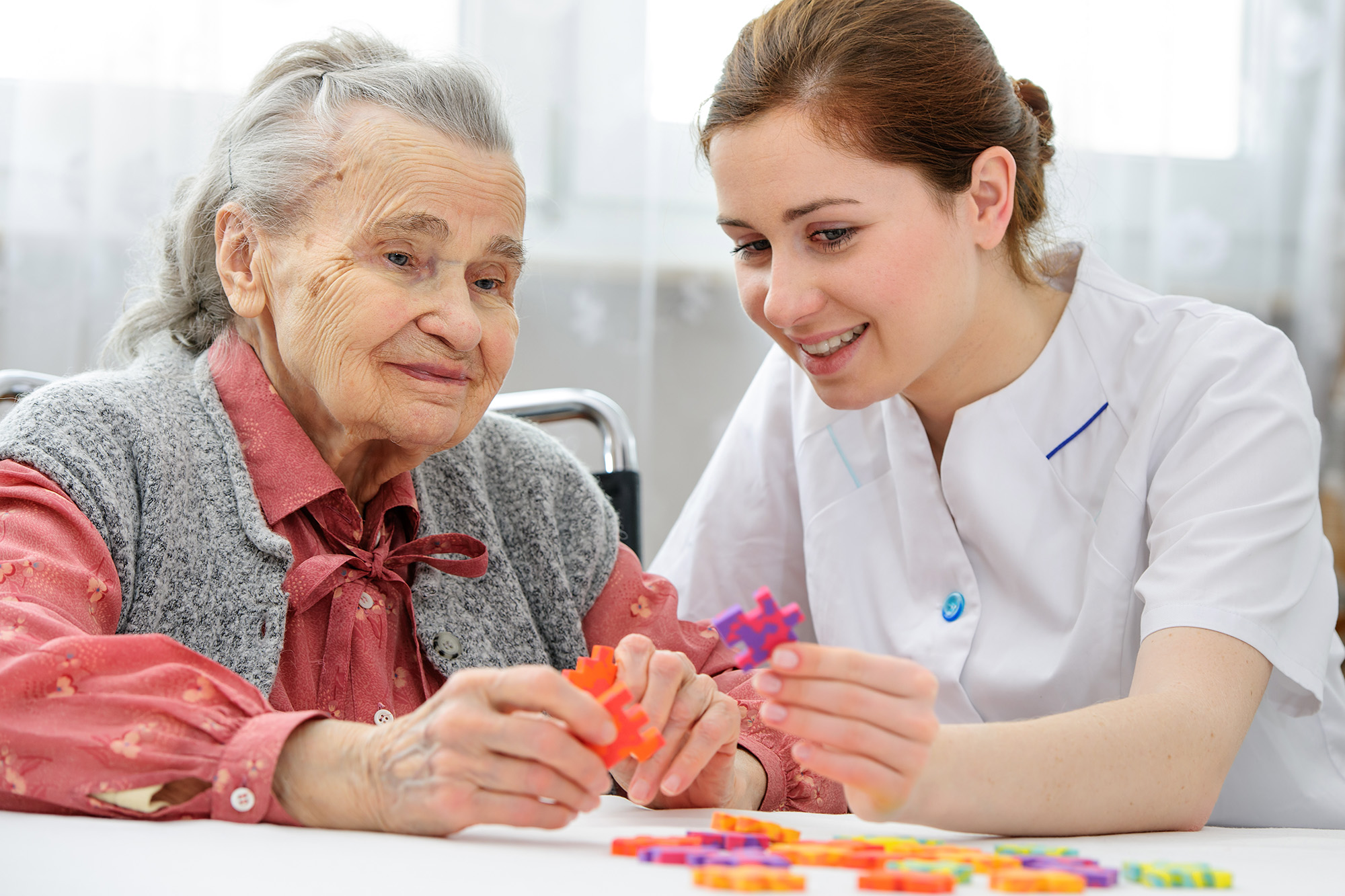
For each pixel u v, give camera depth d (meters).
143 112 2.02
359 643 1.03
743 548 1.50
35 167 2.00
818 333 1.12
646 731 0.71
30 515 0.88
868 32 1.11
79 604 0.85
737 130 1.10
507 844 0.69
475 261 1.04
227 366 1.09
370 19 2.11
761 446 1.51
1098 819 0.83
